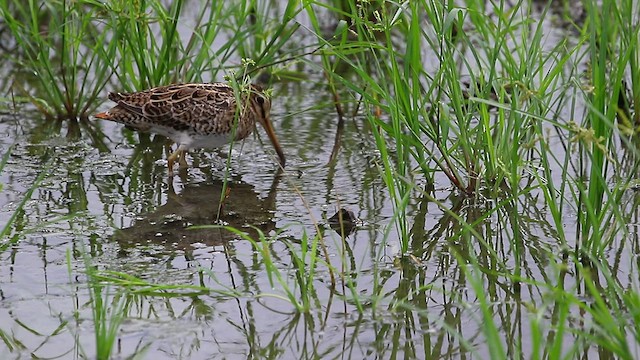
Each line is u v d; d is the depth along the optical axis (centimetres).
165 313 891
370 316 889
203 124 1261
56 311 889
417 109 1129
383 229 1081
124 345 833
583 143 948
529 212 1121
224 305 907
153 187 1223
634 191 1161
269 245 1041
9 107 1487
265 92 1234
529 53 1126
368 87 1427
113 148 1363
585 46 1590
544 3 1838
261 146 1374
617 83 937
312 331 865
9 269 967
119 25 1379
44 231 1065
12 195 1171
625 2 1271
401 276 969
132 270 970
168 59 1363
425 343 846
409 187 973
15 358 809
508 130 1106
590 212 912
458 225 1094
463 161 1208
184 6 1788
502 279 959
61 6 1534
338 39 1586
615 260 986
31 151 1329
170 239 1056
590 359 810
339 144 1366
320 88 1562
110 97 1271
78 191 1197
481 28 1247
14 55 1681
